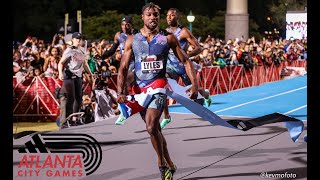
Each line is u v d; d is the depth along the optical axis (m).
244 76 15.62
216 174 5.24
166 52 4.86
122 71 4.91
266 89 15.34
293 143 6.86
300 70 20.38
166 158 4.87
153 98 4.74
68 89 8.59
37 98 10.34
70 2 28.12
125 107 4.82
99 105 9.24
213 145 6.73
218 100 12.59
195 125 8.34
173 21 7.64
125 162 5.83
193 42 7.59
